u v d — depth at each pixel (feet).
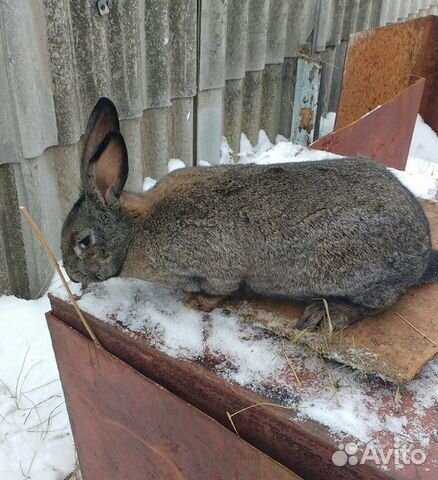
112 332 1.75
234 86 4.58
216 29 4.06
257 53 4.64
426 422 1.41
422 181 2.88
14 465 2.53
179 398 1.63
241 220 1.80
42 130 3.04
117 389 1.84
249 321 1.76
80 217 1.90
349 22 5.86
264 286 1.87
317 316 1.72
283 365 1.59
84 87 3.30
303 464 1.44
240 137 4.95
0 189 3.05
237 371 1.56
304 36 5.17
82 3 3.09
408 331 1.70
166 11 3.60
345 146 4.05
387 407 1.45
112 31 3.33
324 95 5.83
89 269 1.92
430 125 6.30
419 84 4.84
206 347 1.66
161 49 3.69
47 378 2.86
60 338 1.94
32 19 2.82
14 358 2.93
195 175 1.96
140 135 3.80
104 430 2.05
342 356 1.58
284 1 4.69
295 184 1.82
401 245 1.74
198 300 1.87
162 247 1.85
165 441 1.79
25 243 3.20
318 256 1.75
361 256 1.71
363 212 1.73
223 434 1.55
